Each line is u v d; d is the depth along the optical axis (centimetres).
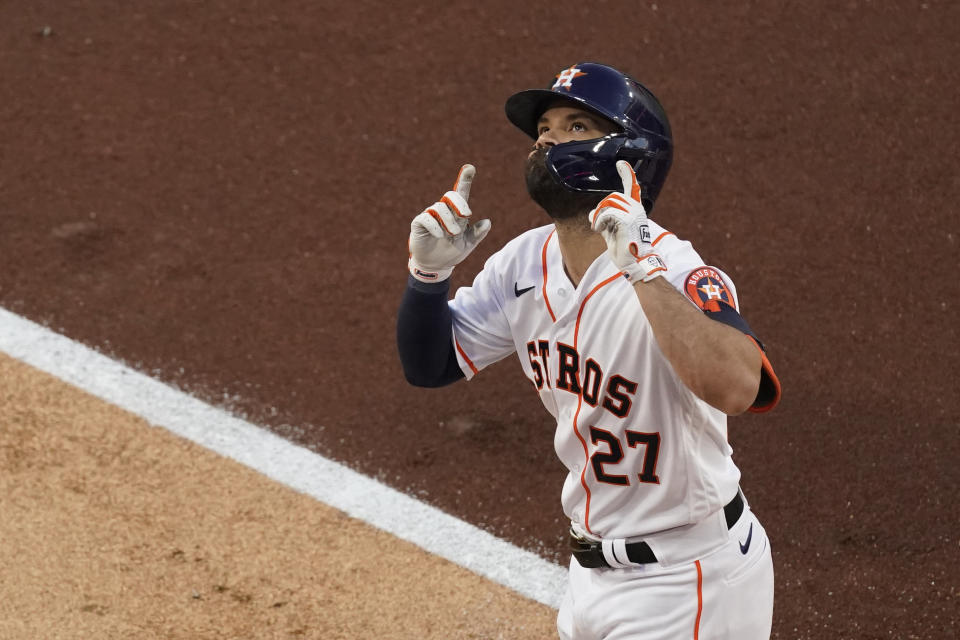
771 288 2170
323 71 2900
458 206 1127
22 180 2577
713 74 2753
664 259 1070
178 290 2259
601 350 1077
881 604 1551
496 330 1228
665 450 1084
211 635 1518
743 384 971
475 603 1570
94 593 1584
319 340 2125
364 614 1553
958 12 2884
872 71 2722
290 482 1794
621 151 1062
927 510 1700
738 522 1134
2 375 2022
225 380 2028
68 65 2970
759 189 2420
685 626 1115
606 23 2967
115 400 1972
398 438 1892
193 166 2609
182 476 1803
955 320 2080
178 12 3162
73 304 2223
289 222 2433
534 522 1711
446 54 2923
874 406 1902
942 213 2331
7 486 1772
